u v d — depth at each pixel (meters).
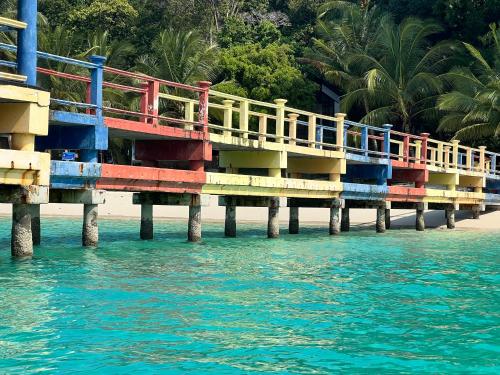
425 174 28.39
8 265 13.67
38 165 12.62
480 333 9.05
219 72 48.81
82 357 7.58
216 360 7.60
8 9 51.09
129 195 42.16
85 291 11.29
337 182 23.33
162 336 8.52
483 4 51.53
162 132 16.61
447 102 43.59
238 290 11.80
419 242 22.69
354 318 9.83
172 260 15.65
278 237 22.25
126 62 53.41
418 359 7.80
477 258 17.73
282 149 20.69
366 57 48.06
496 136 43.06
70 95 42.34
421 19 53.72
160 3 57.53
